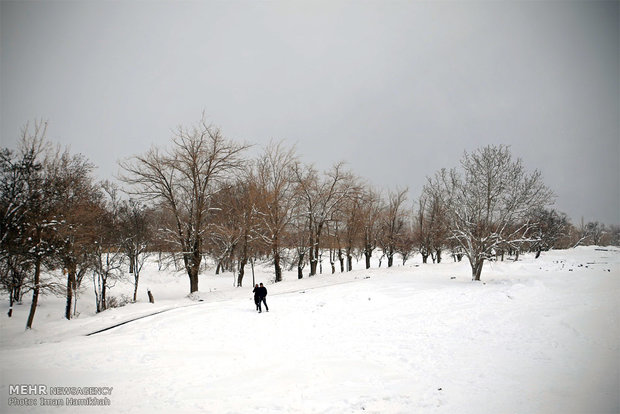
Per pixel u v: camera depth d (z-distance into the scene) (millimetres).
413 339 12844
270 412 7914
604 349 10305
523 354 10586
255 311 18562
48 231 21031
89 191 29516
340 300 20188
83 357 11930
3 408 8219
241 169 32375
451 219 29609
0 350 13375
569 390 8086
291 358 11492
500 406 7613
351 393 8758
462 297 19000
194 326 15922
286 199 35500
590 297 16109
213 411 8008
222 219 36531
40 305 27453
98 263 29094
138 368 10867
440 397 8242
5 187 18750
